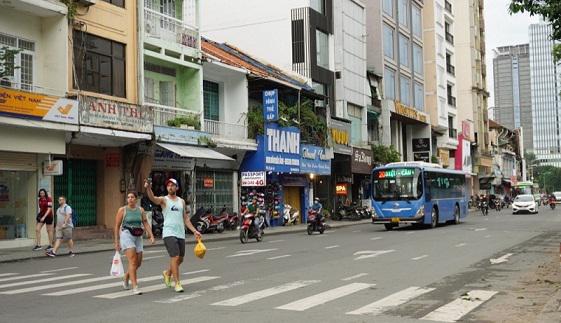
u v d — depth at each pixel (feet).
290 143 110.52
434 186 97.60
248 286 34.58
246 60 116.26
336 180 136.36
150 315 26.09
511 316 26.16
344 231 94.07
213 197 96.94
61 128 65.51
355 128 144.46
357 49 146.30
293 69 126.00
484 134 262.26
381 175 94.73
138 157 78.43
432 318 25.67
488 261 46.62
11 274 42.63
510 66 501.97
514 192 304.30
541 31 481.87
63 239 57.06
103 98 73.26
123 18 78.43
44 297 31.30
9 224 65.62
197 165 92.38
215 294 31.73
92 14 73.31
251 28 130.62
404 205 91.76
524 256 50.06
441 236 74.08
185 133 84.48
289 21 127.24
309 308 27.76
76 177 75.87
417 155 190.29
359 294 31.71
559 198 240.73
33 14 68.18
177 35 88.33
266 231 94.02
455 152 221.66
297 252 56.03
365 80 150.10
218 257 52.42
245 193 104.73
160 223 79.71
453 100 222.48
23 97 61.46
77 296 31.42
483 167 257.14
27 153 65.57
